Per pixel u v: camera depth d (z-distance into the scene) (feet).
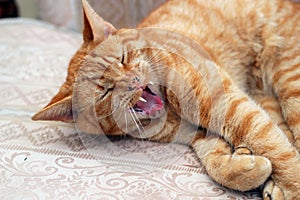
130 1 3.09
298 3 2.56
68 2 3.23
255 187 1.96
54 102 2.13
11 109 2.44
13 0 3.67
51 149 2.18
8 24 3.33
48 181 2.02
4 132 2.29
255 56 2.43
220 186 2.00
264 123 2.06
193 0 2.49
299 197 1.93
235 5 2.46
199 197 1.94
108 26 2.22
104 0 3.08
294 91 2.23
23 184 2.01
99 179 2.02
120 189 1.98
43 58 2.89
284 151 1.99
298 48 2.31
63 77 2.69
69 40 3.12
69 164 2.10
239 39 2.43
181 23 2.41
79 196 1.95
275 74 2.33
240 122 2.08
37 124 2.33
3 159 2.13
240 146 2.07
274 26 2.39
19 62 2.86
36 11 3.72
